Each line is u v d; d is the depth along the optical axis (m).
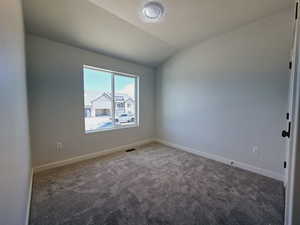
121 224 1.33
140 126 3.84
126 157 2.96
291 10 1.93
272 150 2.16
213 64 2.80
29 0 1.67
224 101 2.67
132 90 3.73
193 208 1.53
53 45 2.38
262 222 1.36
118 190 1.84
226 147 2.68
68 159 2.62
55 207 1.53
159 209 1.52
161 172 2.33
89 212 1.47
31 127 2.22
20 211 1.04
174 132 3.65
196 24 2.34
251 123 2.36
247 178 2.14
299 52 0.62
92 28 2.26
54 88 2.41
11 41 0.96
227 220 1.38
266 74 2.18
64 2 1.77
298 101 0.55
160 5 1.92
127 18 2.14
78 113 2.70
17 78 1.16
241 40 2.41
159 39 2.80
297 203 0.54
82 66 2.72
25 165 1.44
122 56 3.20
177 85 3.50
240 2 1.86
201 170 2.40
